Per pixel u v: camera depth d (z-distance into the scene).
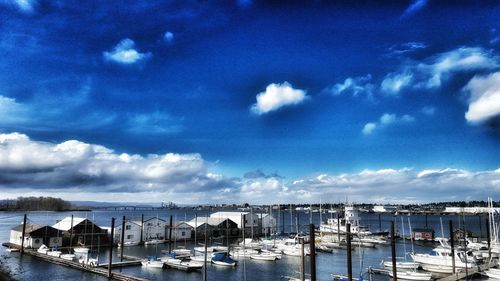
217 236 142.25
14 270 77.44
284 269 81.44
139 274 74.69
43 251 95.38
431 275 68.00
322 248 109.88
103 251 107.69
